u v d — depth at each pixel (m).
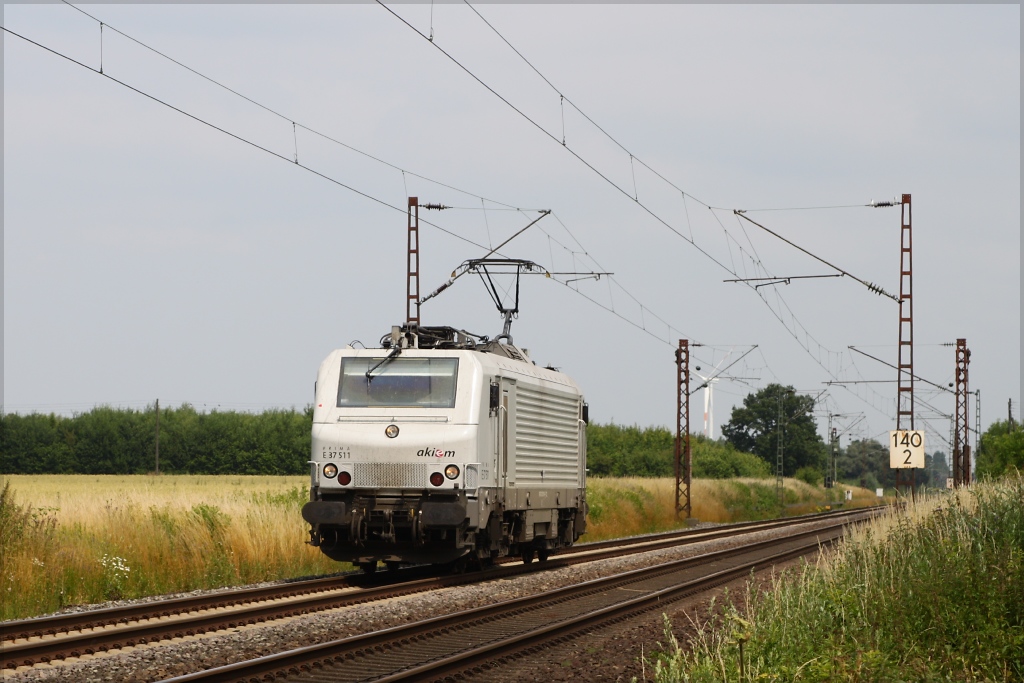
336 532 22.70
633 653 15.01
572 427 29.56
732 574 26.38
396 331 23.80
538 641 15.46
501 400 24.03
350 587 22.17
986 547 16.06
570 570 27.75
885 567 16.94
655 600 20.70
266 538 25.02
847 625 14.75
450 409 22.64
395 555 22.72
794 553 33.44
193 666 13.07
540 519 26.98
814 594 16.53
